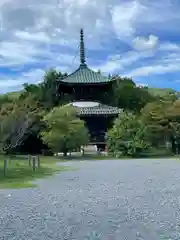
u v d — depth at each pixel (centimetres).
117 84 9831
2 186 2484
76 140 6419
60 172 3606
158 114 7344
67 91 8744
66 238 1072
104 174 3375
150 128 7275
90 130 8081
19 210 1567
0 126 5719
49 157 6388
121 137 6756
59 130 6369
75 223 1293
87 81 8438
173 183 2620
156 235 1105
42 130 7019
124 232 1147
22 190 2277
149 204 1706
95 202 1778
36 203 1759
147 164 4775
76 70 8944
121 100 9688
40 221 1333
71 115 6606
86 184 2589
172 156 6944
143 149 6906
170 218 1370
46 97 9394
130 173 3462
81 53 9038
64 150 6506
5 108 6362
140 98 9762
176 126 7331
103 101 8650
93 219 1364
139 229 1189
